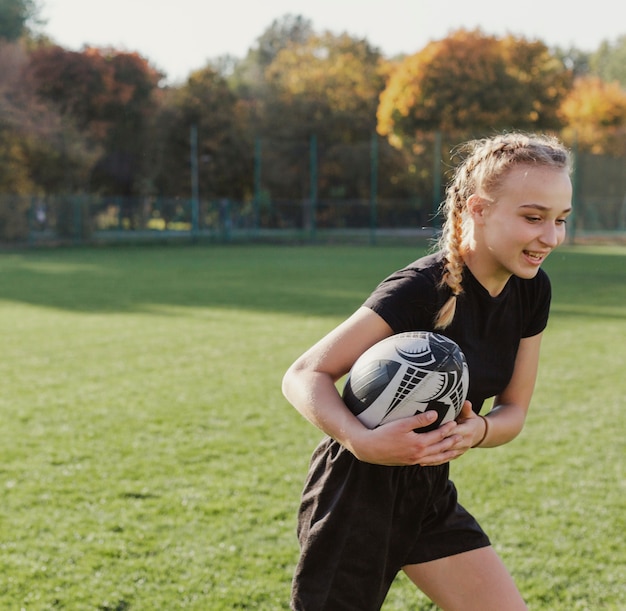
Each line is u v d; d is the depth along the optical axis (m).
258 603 3.27
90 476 4.83
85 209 35.16
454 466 5.03
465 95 41.41
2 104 36.78
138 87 41.75
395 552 2.17
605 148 45.69
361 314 2.09
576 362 8.52
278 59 56.91
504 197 2.01
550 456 5.25
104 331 10.84
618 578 3.48
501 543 3.84
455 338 2.16
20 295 15.39
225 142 44.38
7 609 3.19
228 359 8.77
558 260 25.78
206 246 35.06
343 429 1.97
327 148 43.34
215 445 5.49
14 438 5.66
